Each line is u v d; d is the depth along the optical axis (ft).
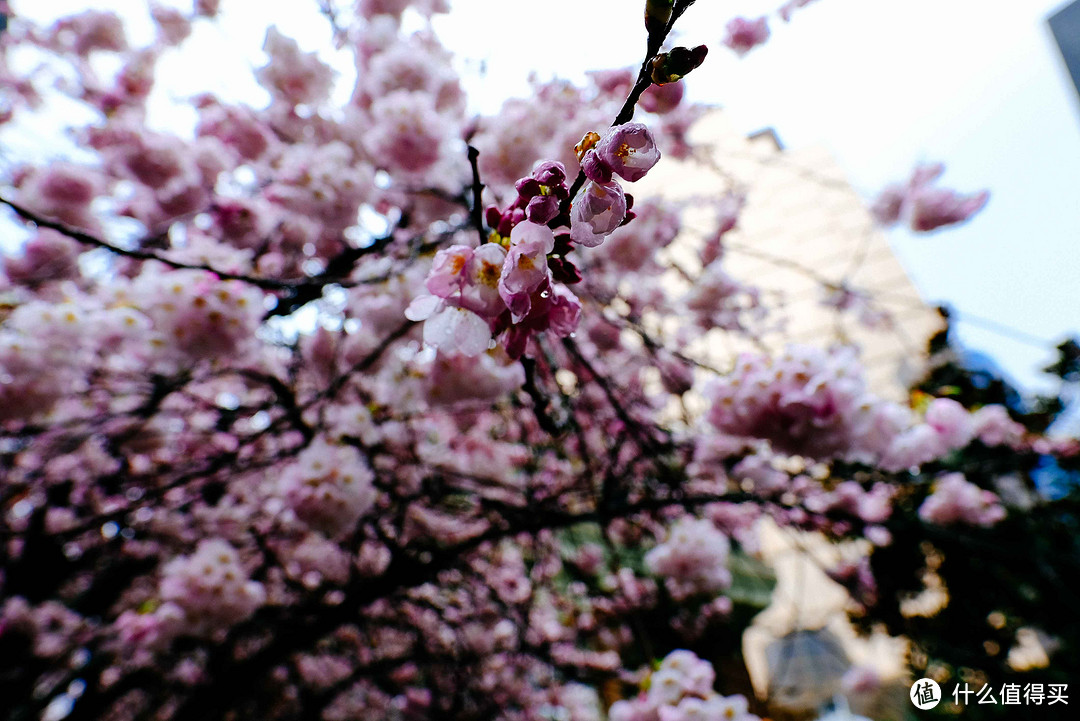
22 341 7.16
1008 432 15.29
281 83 9.78
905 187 13.89
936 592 15.90
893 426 8.01
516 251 2.39
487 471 13.96
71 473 13.25
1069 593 10.30
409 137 8.93
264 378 11.24
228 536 14.32
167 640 8.75
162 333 7.55
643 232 10.51
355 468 8.24
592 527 20.53
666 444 12.42
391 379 9.53
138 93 12.43
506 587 17.49
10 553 12.62
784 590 27.68
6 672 12.46
